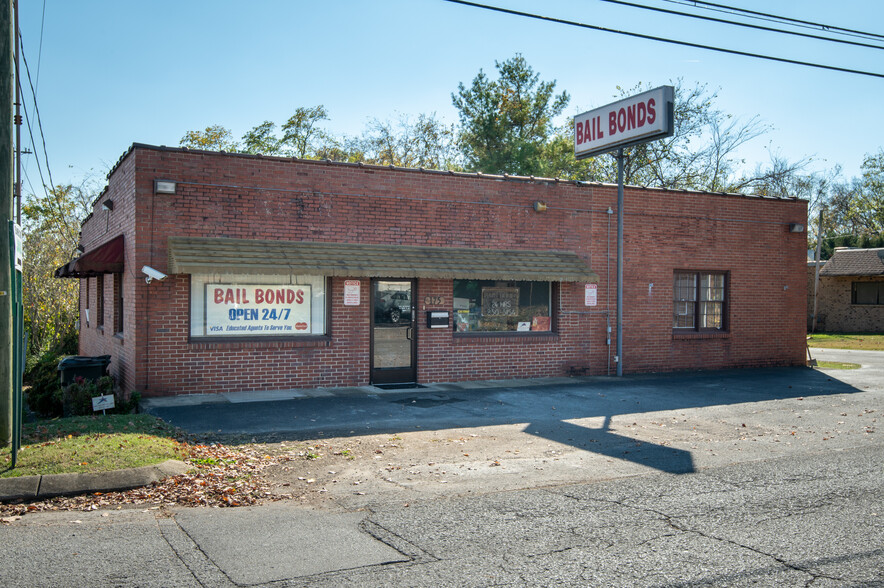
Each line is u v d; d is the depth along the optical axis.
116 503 6.59
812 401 13.18
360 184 14.06
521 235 15.68
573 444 9.33
